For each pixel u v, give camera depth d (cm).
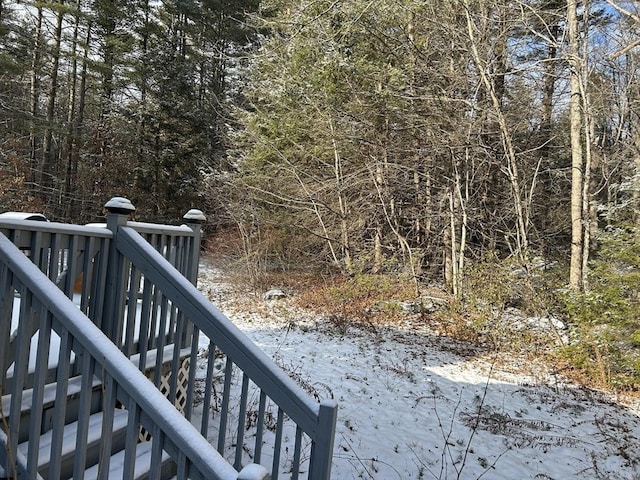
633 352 774
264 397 288
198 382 541
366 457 448
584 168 1098
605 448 523
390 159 1273
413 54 1146
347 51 1177
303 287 1373
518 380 748
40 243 230
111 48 1847
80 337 194
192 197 1825
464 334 982
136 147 1812
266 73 1379
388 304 1116
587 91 973
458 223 1228
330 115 1253
